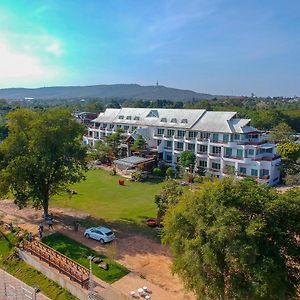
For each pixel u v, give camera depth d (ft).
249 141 228.22
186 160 236.02
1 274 109.70
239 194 76.13
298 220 71.72
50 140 140.67
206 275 74.43
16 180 135.33
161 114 282.97
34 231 136.46
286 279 67.62
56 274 101.09
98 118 339.57
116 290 94.07
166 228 84.74
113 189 201.87
